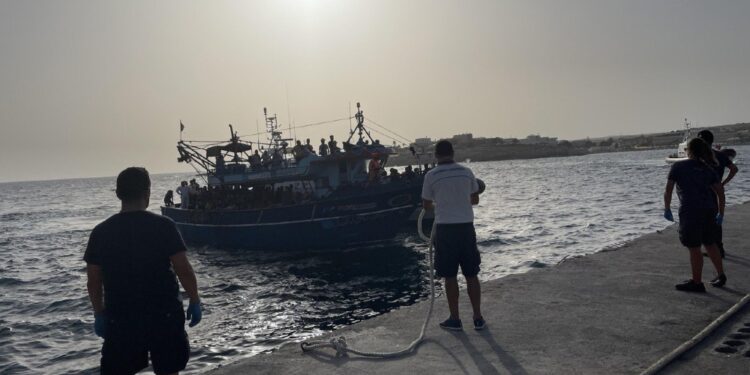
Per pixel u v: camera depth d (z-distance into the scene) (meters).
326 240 25.20
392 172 26.64
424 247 24.73
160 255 3.27
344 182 26.67
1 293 20.70
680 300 5.93
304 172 26.16
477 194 5.48
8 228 55.03
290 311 15.21
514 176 103.25
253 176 28.05
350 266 21.72
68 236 43.59
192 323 3.45
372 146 26.95
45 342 13.54
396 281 18.55
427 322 5.24
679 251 8.41
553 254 21.22
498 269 18.94
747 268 7.16
